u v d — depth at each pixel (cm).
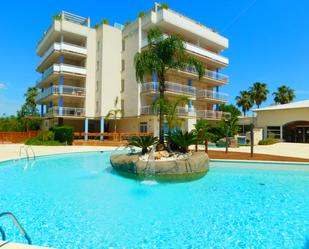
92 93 2852
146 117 2562
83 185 772
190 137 1065
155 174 841
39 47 3388
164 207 560
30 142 2294
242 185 777
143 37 2628
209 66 3228
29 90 4072
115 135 2464
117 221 473
